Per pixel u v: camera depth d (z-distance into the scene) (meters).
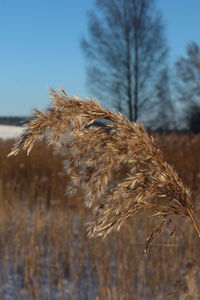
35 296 4.36
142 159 1.45
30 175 9.24
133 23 20.66
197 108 23.86
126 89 20.91
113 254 5.25
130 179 1.43
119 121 1.45
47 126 1.37
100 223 1.41
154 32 20.98
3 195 7.40
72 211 6.42
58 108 1.40
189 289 1.64
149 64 20.95
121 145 1.44
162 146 9.07
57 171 8.79
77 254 5.19
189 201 1.46
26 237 5.67
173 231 1.49
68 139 1.44
